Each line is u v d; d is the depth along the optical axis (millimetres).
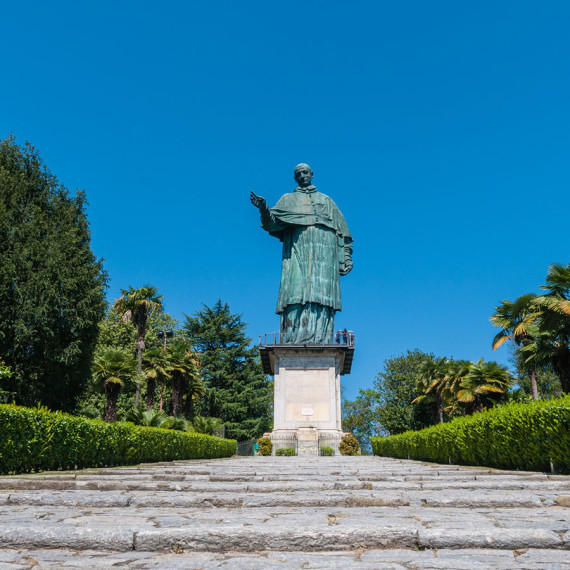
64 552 5039
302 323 49625
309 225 51906
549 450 12086
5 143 34125
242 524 5629
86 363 33500
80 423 15680
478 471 12836
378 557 4707
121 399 54594
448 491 8094
